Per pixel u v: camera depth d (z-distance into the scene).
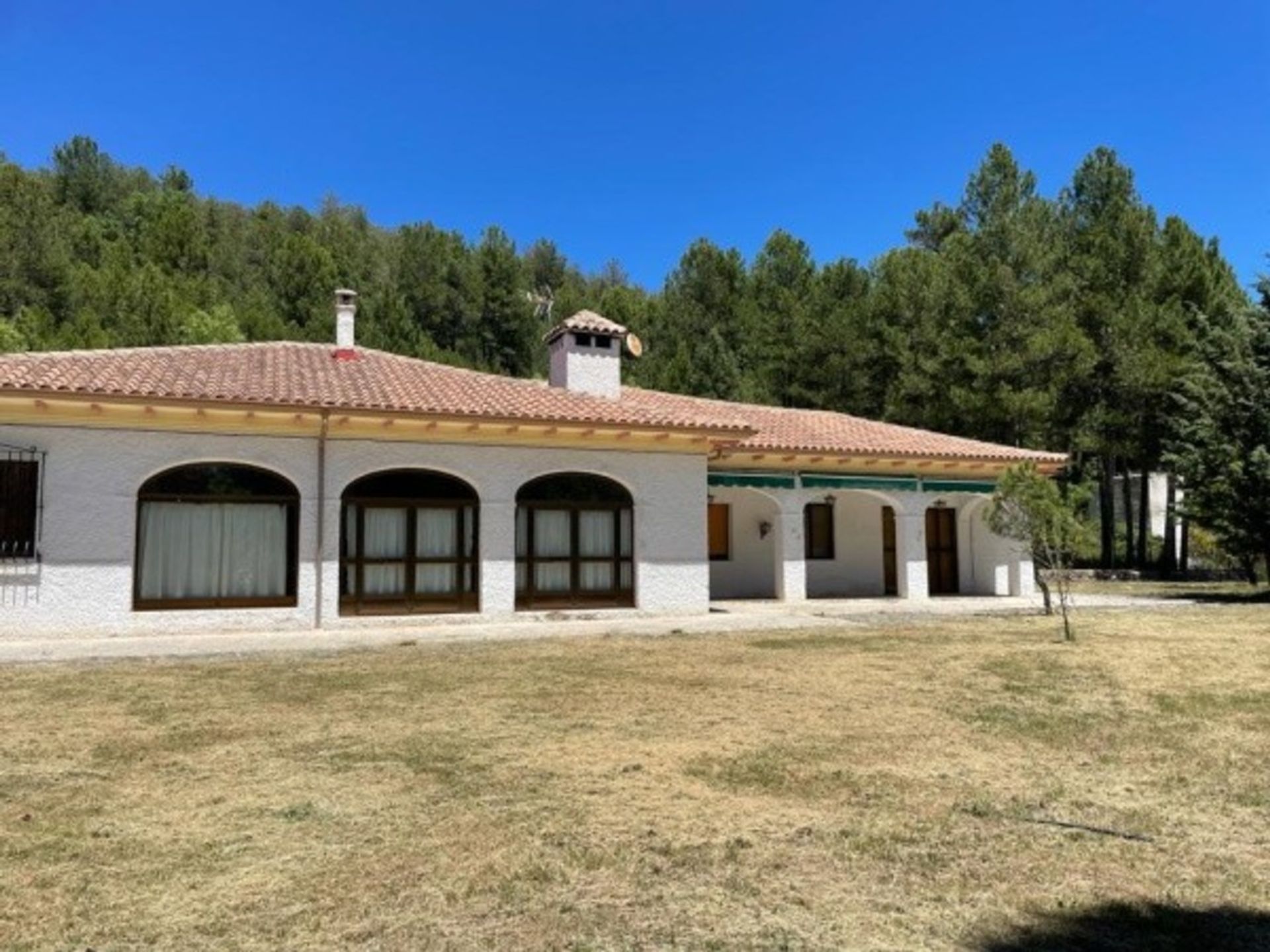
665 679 10.06
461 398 16.44
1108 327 32.00
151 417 13.98
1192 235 34.38
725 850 4.78
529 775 6.14
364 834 5.00
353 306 21.17
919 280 36.50
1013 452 22.06
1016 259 33.47
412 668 10.85
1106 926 3.90
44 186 49.62
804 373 39.44
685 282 48.34
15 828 5.08
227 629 14.34
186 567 14.41
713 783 5.97
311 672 10.59
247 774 6.18
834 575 23.02
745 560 22.42
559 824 5.16
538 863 4.59
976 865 4.59
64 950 3.65
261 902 4.12
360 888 4.27
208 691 9.32
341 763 6.45
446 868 4.52
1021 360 31.52
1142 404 32.19
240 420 14.51
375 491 15.63
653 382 41.00
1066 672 10.51
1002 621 16.48
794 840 4.93
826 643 13.26
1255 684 9.69
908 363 35.31
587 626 15.45
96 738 7.21
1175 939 3.77
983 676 10.20
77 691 9.33
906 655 11.95
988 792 5.81
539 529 16.95
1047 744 7.08
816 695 9.05
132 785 5.92
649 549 17.36
